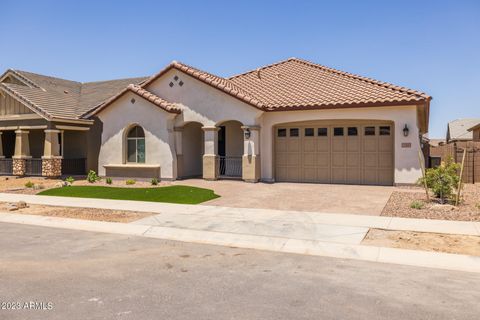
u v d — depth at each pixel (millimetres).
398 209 12172
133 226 10633
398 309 5258
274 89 20609
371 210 12164
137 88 20359
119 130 20953
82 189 17547
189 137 21609
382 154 17594
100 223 11055
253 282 6363
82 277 6652
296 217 11328
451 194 12984
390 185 17484
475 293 5828
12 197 15945
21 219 11867
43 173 22734
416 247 8227
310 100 18422
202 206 13258
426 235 9156
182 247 8664
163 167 19984
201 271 6961
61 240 9336
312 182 18812
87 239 9430
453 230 9508
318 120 18406
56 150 22844
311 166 18828
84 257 7871
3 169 24516
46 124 22656
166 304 5473
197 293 5887
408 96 16594
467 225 9977
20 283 6359
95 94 27562
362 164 17922
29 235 9883
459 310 5223
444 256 7605
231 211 12344
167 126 19875
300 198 14555
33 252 8242
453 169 12930
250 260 7645
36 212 12836
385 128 17516
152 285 6246
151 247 8664
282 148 19328
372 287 6090
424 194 14812
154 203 13961
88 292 5945
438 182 12836
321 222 10633
